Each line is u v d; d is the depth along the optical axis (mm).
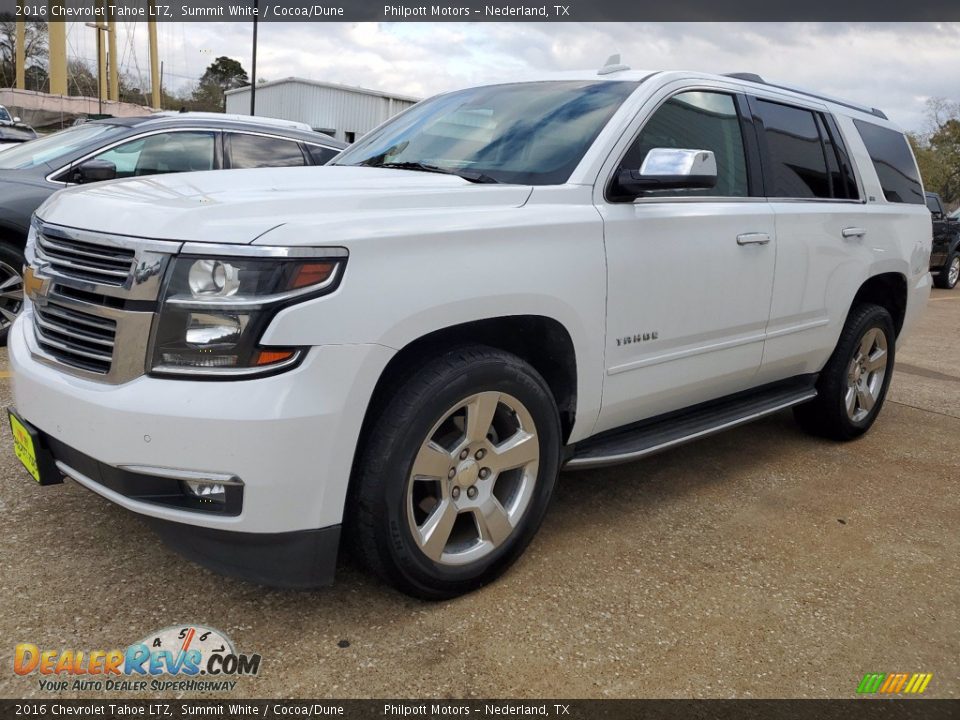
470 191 2691
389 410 2410
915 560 3240
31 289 2637
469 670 2334
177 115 6258
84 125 6250
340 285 2219
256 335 2145
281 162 6484
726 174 3615
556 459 2896
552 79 3668
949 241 16703
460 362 2512
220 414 2123
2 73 50031
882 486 4082
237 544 2256
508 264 2604
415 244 2383
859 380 4711
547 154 3133
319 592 2691
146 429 2164
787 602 2842
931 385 6676
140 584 2666
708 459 4340
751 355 3770
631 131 3160
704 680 2369
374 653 2381
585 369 2936
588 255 2871
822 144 4277
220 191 2539
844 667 2482
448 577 2605
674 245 3219
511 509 2807
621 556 3102
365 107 24812
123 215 2350
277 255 2148
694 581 2945
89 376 2328
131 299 2205
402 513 2438
